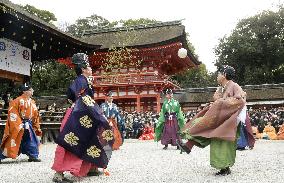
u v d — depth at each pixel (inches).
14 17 629.9
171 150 532.4
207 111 255.8
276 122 1163.9
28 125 374.6
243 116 252.7
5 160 401.4
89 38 1790.1
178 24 1711.4
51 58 927.0
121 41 1697.8
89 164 241.8
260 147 611.5
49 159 409.4
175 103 553.0
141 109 1640.0
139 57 1583.4
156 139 564.1
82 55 242.2
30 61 794.8
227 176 254.7
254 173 269.3
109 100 544.1
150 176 257.0
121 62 1596.9
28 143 380.5
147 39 1659.7
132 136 1191.6
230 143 258.2
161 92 1582.2
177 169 297.3
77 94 233.1
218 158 256.2
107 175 261.4
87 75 241.8
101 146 237.0
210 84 2498.8
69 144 225.3
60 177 231.1
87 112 231.8
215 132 246.7
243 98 255.4
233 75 267.3
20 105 372.5
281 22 2369.6
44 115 796.0
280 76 2304.4
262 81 2326.5
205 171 283.3
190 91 1830.7
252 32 2440.9
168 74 1830.7
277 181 229.5
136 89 1593.3
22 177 263.4
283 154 453.7
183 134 256.2
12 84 759.7
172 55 1595.7
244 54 2370.8
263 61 2386.8
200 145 257.6
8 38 741.3
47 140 829.8
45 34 747.4
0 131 610.2
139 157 417.7
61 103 1855.3
